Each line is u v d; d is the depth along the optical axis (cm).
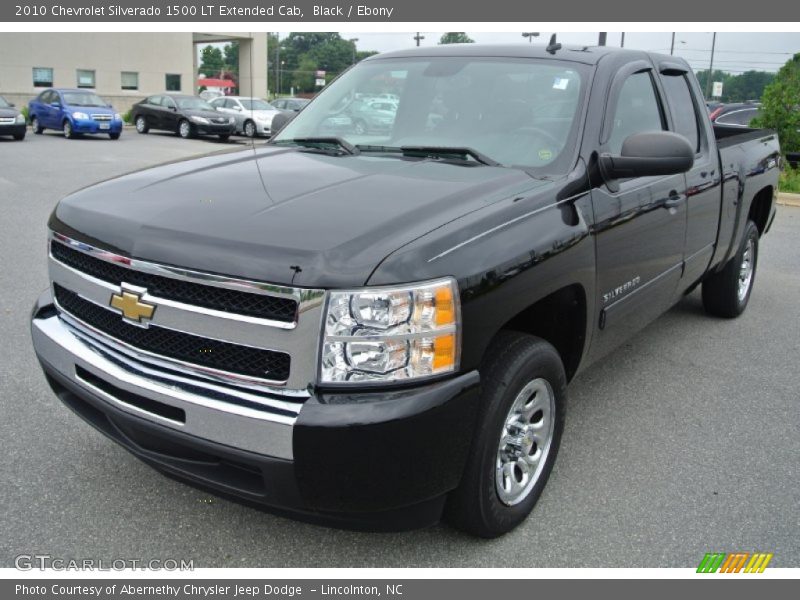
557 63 377
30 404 404
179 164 350
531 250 278
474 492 273
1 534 296
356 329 234
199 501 323
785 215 1130
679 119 448
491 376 274
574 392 453
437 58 409
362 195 284
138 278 263
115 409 272
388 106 390
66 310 305
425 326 239
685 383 471
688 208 427
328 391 238
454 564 289
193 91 4038
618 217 342
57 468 343
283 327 237
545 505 328
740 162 523
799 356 525
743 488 347
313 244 242
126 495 325
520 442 299
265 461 239
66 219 297
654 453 378
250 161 346
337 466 235
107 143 2169
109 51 3675
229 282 241
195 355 255
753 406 439
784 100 1327
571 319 329
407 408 235
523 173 323
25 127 2136
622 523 316
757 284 727
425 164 333
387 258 238
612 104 362
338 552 294
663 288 420
